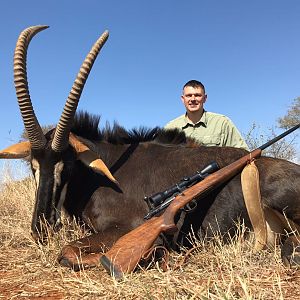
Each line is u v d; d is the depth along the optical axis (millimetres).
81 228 1867
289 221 1682
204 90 2562
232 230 1725
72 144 1728
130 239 1460
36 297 1313
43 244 1731
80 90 1644
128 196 1750
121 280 1360
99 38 1702
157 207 1575
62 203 1720
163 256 1582
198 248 1667
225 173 1638
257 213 1636
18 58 1651
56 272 1535
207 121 2533
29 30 1714
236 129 2562
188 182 1625
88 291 1293
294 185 1658
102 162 1689
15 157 1782
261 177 1688
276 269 1426
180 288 1229
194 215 1728
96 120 1933
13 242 1998
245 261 1494
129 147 1893
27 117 1642
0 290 1396
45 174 1666
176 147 1871
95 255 1572
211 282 1303
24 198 2840
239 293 1175
